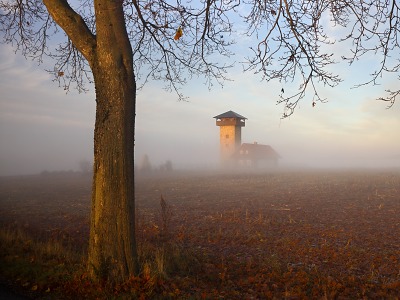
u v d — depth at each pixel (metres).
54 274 7.20
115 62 6.91
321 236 13.08
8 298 6.06
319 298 6.78
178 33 7.90
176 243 11.66
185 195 28.88
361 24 7.29
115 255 6.82
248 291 7.03
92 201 7.06
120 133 6.90
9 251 8.79
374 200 24.44
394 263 9.56
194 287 6.98
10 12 10.63
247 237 12.88
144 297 6.17
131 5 9.19
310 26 7.59
